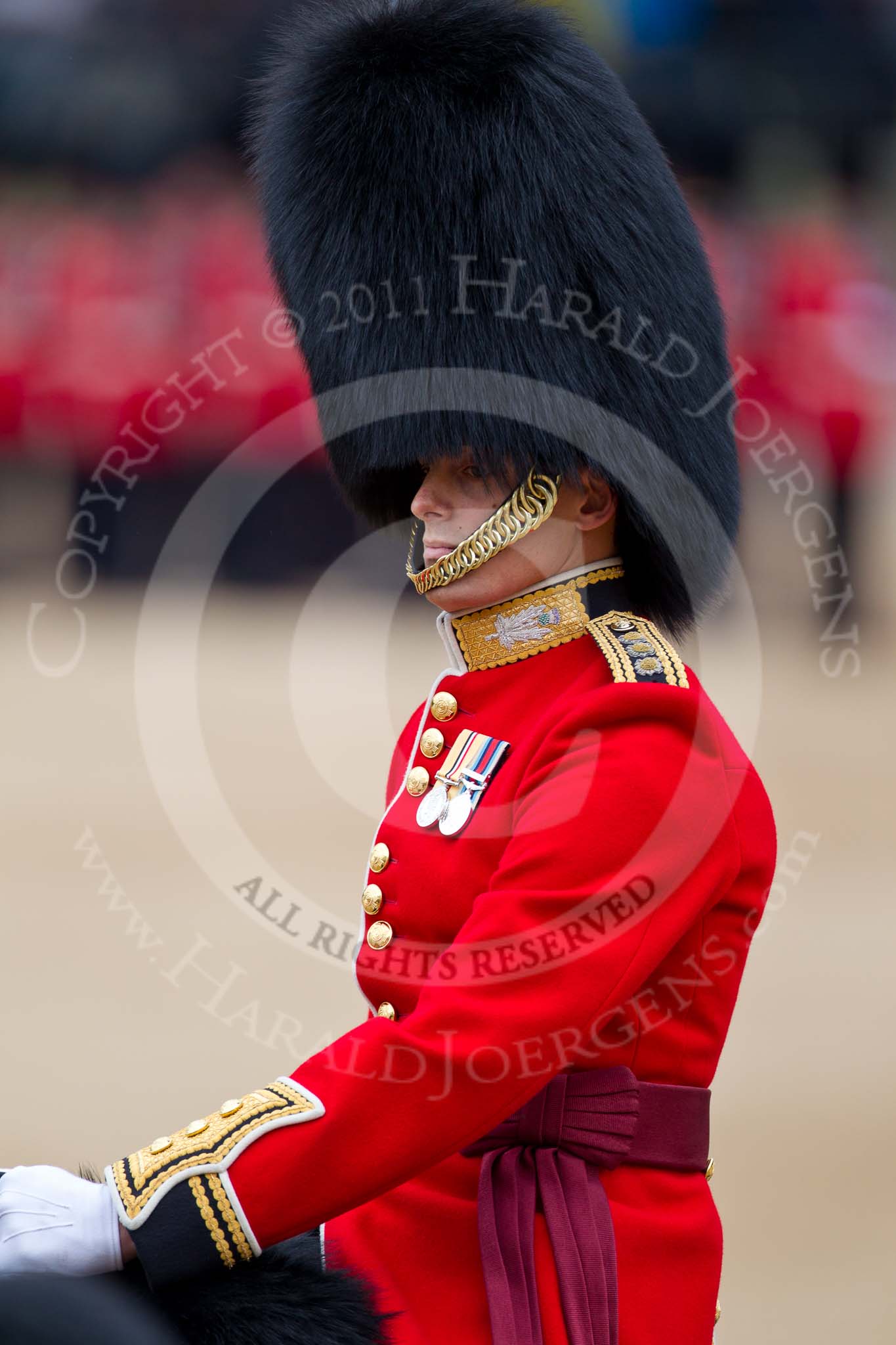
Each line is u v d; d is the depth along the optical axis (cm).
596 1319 711
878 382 4253
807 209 5203
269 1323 680
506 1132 750
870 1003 1834
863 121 5300
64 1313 611
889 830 2445
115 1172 692
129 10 4641
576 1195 731
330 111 865
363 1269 749
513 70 834
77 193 4675
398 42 852
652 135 875
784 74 5147
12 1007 1809
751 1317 1251
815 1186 1449
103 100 4634
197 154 4669
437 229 838
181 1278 681
